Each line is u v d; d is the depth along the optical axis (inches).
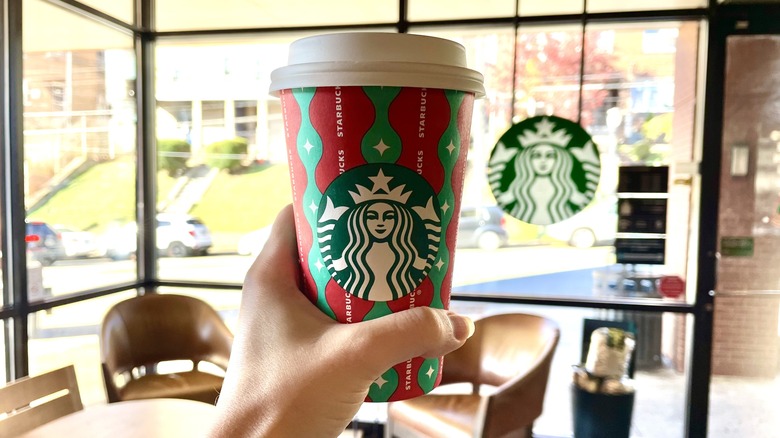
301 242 22.9
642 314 117.1
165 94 134.0
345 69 20.0
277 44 127.8
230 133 132.2
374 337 20.0
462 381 101.7
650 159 115.2
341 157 20.8
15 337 98.4
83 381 117.5
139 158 133.9
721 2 106.3
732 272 110.0
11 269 98.0
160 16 129.4
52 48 104.9
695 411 111.7
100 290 119.1
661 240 115.0
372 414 128.2
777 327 109.3
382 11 117.5
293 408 20.5
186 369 132.4
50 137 105.4
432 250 21.9
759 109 107.3
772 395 110.7
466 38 119.0
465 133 22.8
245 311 23.4
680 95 113.2
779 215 108.1
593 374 104.9
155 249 136.9
